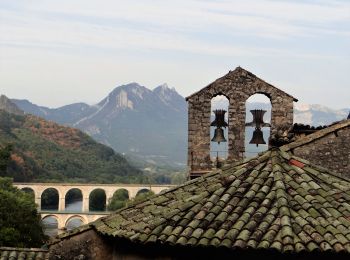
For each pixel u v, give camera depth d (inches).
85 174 7298.2
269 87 823.1
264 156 496.1
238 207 442.0
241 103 824.9
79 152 7613.2
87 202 5147.6
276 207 434.0
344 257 407.5
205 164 817.5
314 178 477.1
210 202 453.7
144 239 442.0
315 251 401.4
